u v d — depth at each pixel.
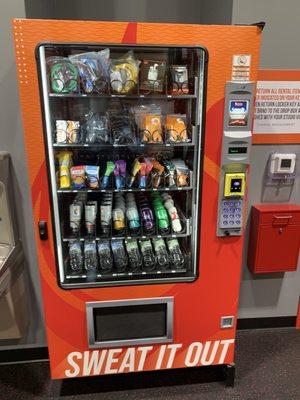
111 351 1.75
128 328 1.74
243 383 1.93
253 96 1.44
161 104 1.67
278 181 2.07
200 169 1.52
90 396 1.86
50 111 1.43
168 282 1.66
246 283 2.27
